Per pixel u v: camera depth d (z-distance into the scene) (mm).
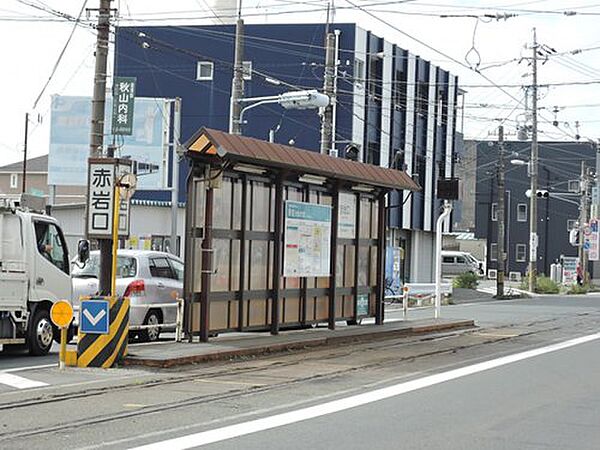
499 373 15930
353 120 47500
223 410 11383
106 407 11281
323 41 47625
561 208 85250
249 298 19062
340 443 9547
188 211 17391
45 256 17188
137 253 19312
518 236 86062
